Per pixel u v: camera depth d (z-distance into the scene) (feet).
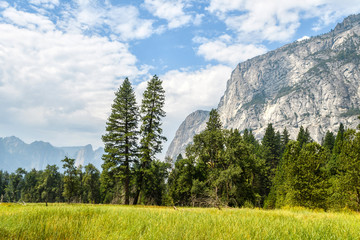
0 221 14.88
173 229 13.71
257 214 29.68
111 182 102.32
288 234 13.99
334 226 17.60
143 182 105.70
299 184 86.79
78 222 15.43
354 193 71.77
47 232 12.50
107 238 11.69
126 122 104.99
